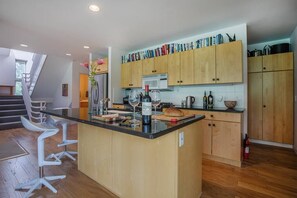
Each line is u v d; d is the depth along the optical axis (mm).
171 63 3402
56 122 2615
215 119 2627
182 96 3584
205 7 2281
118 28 3002
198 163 1679
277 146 3412
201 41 3072
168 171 1298
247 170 2312
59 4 2209
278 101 3396
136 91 4398
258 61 3598
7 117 5309
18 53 8062
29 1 2135
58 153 2816
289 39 3475
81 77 8125
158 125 1242
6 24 2842
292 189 1843
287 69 3291
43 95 7316
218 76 2809
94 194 1747
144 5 2232
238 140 2426
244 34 2805
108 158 1811
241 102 2867
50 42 3836
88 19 2652
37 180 1850
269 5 2229
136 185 1535
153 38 3535
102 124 1310
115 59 4305
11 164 2477
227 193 1764
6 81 7648
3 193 1753
